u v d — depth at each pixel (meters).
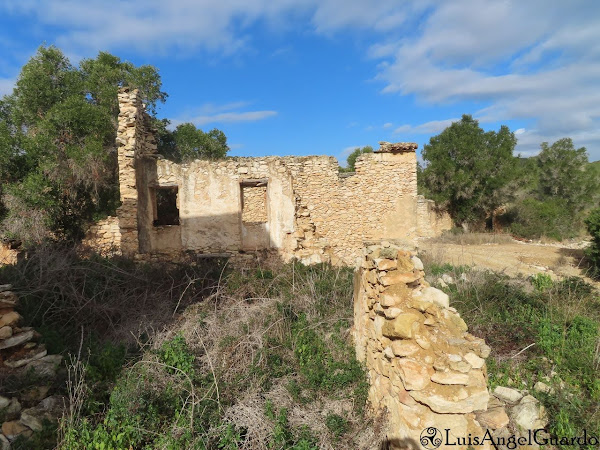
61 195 13.70
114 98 16.77
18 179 13.66
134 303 6.99
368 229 14.24
